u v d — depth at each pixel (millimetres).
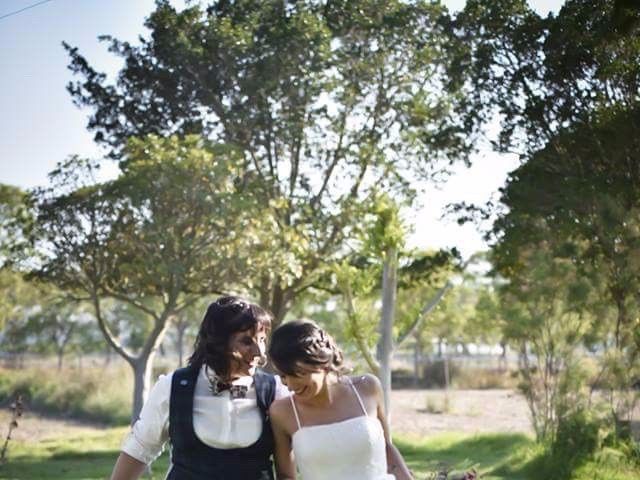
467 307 35688
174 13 20234
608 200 13219
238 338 3379
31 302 32062
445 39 20125
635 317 12703
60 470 14039
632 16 13438
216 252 17531
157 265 17141
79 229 17516
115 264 17938
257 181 20109
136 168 17188
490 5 15883
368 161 20938
